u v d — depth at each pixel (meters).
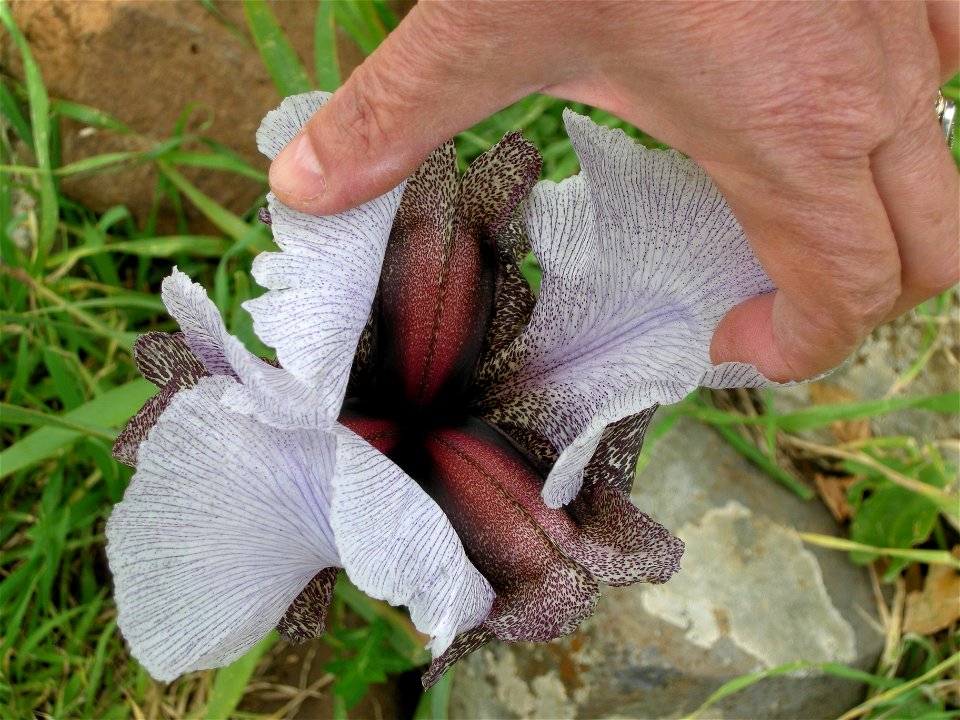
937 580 0.35
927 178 0.16
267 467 0.16
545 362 0.21
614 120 0.37
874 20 0.14
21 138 0.37
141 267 0.37
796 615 0.33
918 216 0.17
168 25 0.35
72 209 0.37
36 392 0.35
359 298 0.17
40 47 0.35
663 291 0.20
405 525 0.16
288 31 0.37
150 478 0.16
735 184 0.16
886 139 0.15
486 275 0.21
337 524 0.15
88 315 0.34
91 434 0.30
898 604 0.34
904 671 0.35
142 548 0.16
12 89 0.36
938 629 0.35
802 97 0.14
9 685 0.31
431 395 0.21
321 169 0.17
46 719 0.32
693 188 0.18
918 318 0.37
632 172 0.18
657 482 0.34
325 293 0.17
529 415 0.21
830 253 0.16
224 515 0.17
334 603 0.34
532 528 0.20
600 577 0.19
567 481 0.18
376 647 0.31
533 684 0.32
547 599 0.19
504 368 0.21
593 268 0.20
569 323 0.20
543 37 0.15
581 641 0.31
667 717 0.31
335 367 0.17
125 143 0.36
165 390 0.19
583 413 0.20
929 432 0.37
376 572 0.16
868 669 0.33
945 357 0.37
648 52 0.14
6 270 0.34
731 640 0.31
